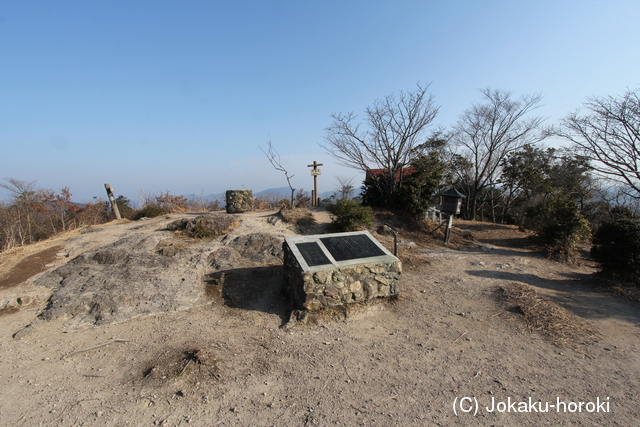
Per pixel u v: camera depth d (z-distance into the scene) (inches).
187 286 259.0
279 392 141.9
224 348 179.0
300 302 215.5
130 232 408.8
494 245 450.9
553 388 141.4
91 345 186.1
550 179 769.6
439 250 394.6
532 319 204.7
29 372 162.4
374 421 122.6
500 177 973.2
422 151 579.2
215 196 1058.1
